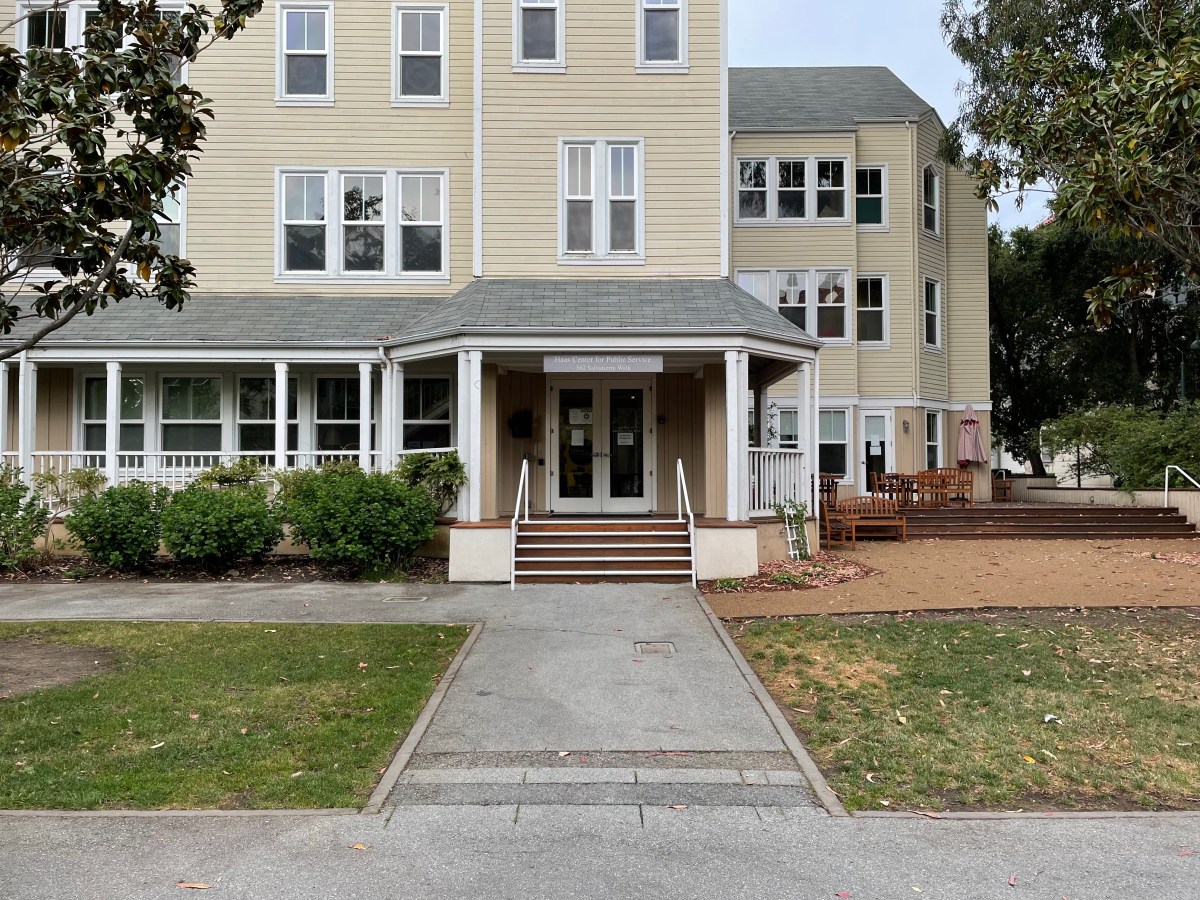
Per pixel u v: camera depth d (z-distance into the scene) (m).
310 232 14.94
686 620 8.76
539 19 13.89
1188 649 7.35
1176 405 25.77
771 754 5.20
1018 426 31.52
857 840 4.06
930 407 21.16
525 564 11.19
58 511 12.70
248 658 7.20
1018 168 9.24
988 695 6.20
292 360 13.13
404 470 11.98
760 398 15.33
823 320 20.48
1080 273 27.94
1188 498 17.12
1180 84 6.96
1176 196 7.61
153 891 3.55
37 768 4.81
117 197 6.64
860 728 5.59
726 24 13.91
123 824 4.16
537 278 13.67
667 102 13.80
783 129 20.48
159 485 12.27
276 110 14.92
